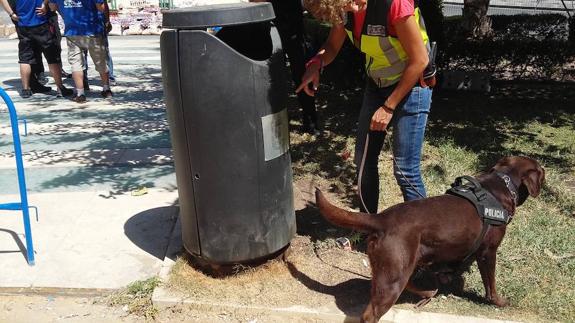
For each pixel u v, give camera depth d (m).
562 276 3.56
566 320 3.15
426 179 5.09
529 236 4.02
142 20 20.14
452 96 8.61
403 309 3.23
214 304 3.27
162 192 4.92
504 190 3.14
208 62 3.04
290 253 3.78
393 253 2.83
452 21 11.09
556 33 11.05
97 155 5.97
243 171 3.23
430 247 2.92
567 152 5.89
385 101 3.29
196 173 3.26
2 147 6.29
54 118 7.55
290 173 3.54
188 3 20.86
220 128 3.14
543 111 7.65
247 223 3.34
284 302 3.29
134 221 4.34
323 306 3.25
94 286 3.49
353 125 6.82
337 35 3.46
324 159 5.70
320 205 2.90
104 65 8.58
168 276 3.55
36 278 3.56
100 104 8.34
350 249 3.88
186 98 3.12
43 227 4.24
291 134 6.48
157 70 11.52
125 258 3.80
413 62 2.99
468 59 9.36
